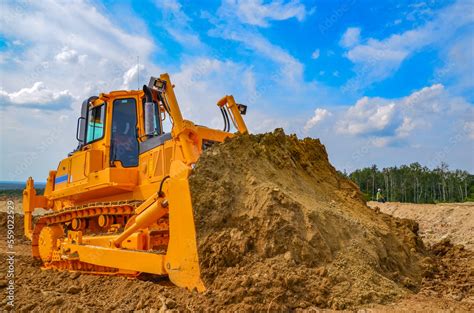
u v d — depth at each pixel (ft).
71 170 28.35
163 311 14.47
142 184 24.35
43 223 31.40
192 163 20.72
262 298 13.91
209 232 16.26
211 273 15.39
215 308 13.92
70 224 28.68
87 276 22.30
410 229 24.16
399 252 19.76
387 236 20.15
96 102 27.76
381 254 17.93
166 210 18.97
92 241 22.85
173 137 22.34
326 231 16.88
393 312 13.75
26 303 17.70
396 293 15.55
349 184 25.43
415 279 18.58
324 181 23.71
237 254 15.61
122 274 20.65
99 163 26.37
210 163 18.01
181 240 16.67
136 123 25.88
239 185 17.78
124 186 24.49
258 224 16.22
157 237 20.67
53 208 33.14
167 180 18.70
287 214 16.39
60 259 25.57
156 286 17.26
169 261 17.02
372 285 15.38
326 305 14.12
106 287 19.49
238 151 19.48
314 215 16.96
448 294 16.51
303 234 16.16
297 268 15.06
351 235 17.70
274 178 19.02
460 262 23.00
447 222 47.70
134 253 18.88
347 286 14.85
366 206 23.81
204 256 15.80
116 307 16.11
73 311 15.78
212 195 16.93
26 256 33.53
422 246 22.90
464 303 15.19
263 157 20.15
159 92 23.94
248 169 18.72
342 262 15.92
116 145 26.00
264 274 14.67
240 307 13.62
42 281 22.80
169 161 22.58
